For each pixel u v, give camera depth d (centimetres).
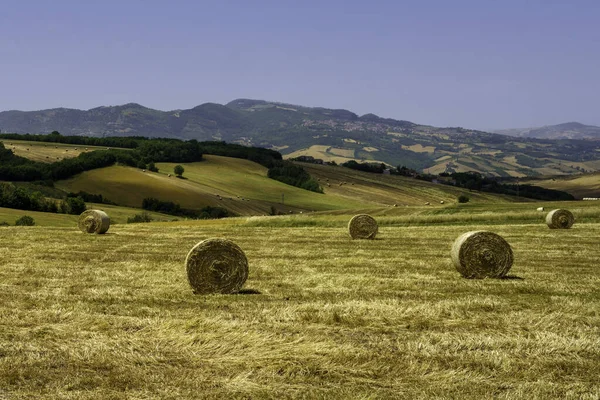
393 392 878
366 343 1091
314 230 3903
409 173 17475
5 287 1672
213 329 1173
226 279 1673
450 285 1736
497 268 1931
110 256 2416
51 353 1028
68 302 1439
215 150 15475
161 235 3522
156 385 898
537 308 1373
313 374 952
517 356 1026
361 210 6350
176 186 11088
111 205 9938
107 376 934
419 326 1211
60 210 8412
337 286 1719
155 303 1444
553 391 878
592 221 4306
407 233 3619
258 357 1015
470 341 1092
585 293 1598
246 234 3594
